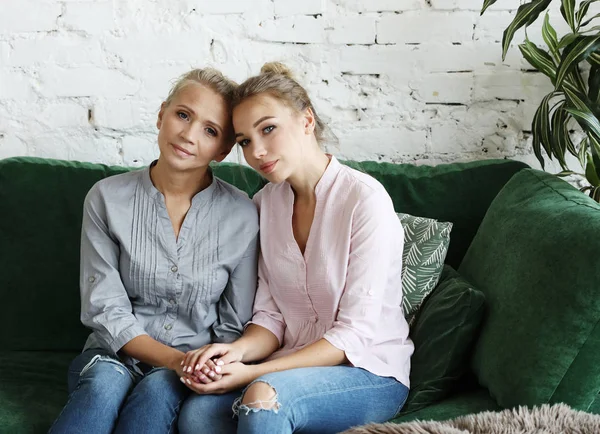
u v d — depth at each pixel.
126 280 1.61
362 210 1.53
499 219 1.73
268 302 1.67
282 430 1.31
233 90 1.60
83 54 2.09
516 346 1.41
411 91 2.13
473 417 1.30
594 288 1.31
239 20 2.08
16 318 1.88
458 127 2.15
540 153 1.96
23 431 1.48
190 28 2.09
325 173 1.58
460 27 2.08
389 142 2.16
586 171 1.87
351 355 1.48
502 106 2.13
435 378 1.55
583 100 1.89
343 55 2.11
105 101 2.12
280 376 1.38
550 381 1.34
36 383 1.71
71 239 1.89
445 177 1.98
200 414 1.37
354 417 1.43
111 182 1.63
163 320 1.63
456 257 1.93
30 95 2.11
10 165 1.93
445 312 1.59
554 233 1.44
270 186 1.71
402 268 1.74
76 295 1.88
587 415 1.28
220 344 1.49
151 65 2.10
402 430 1.25
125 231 1.59
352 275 1.52
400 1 2.07
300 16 2.08
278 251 1.63
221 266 1.63
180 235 1.61
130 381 1.48
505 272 1.56
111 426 1.38
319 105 2.14
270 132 1.51
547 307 1.37
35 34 2.07
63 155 2.15
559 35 2.10
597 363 1.33
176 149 1.55
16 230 1.88
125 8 2.07
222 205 1.66
